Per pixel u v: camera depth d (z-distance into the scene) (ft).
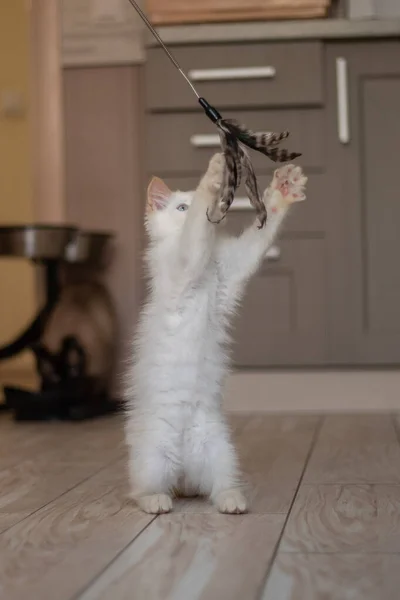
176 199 5.06
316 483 5.35
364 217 9.14
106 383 9.78
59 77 9.66
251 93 9.11
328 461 6.22
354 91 9.12
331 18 9.57
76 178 9.68
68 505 4.78
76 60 9.59
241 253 4.84
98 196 9.66
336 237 9.14
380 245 9.13
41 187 9.75
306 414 9.18
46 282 9.30
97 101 9.61
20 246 8.80
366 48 9.09
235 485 4.72
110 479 5.61
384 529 4.06
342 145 9.12
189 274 4.63
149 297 5.09
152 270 5.03
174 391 4.66
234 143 4.32
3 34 13.38
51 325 9.81
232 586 3.14
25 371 12.71
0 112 13.32
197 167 9.24
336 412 9.22
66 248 8.98
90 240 9.21
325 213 9.14
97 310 9.73
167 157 9.27
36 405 8.94
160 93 9.18
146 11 9.46
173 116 9.25
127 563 3.49
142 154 9.56
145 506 4.52
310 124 9.13
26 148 13.30
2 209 13.35
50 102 9.70
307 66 9.04
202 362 4.71
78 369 9.46
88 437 7.77
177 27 9.14
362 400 9.21
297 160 9.13
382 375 9.18
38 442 7.50
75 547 3.79
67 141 9.66
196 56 9.13
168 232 4.95
